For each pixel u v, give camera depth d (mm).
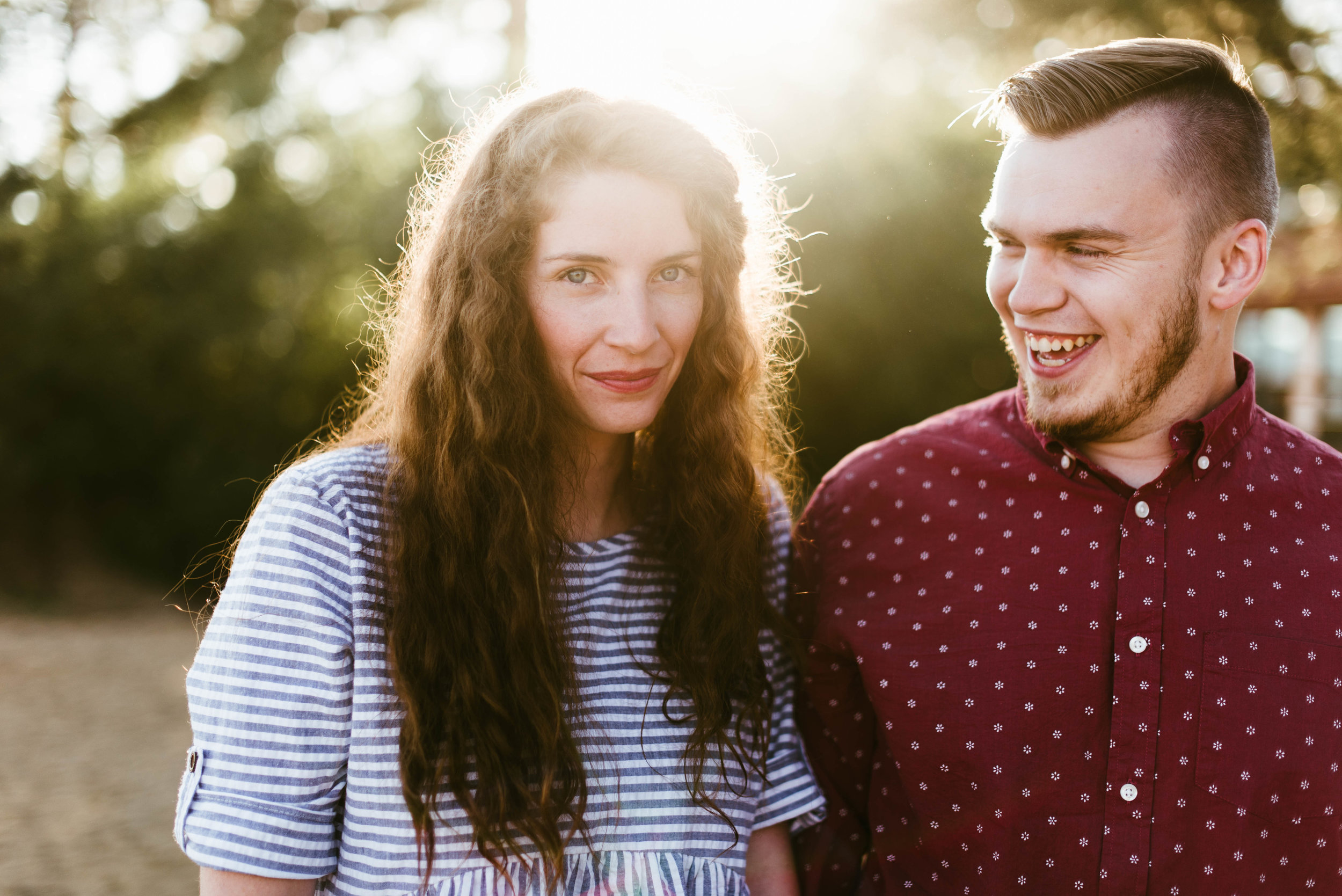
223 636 1217
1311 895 1326
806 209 6395
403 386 1382
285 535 1239
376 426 1496
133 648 7293
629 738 1349
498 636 1287
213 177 9180
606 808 1314
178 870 3795
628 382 1295
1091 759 1371
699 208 1286
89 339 9250
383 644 1253
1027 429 1529
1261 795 1312
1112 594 1400
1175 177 1297
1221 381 1422
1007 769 1404
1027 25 6543
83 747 5090
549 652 1294
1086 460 1428
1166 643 1352
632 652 1403
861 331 7152
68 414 9695
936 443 1610
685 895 1329
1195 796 1317
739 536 1470
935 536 1541
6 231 9094
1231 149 1315
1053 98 1326
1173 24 6254
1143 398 1361
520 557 1299
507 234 1274
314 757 1215
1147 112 1303
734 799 1414
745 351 1479
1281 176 6078
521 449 1318
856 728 1604
